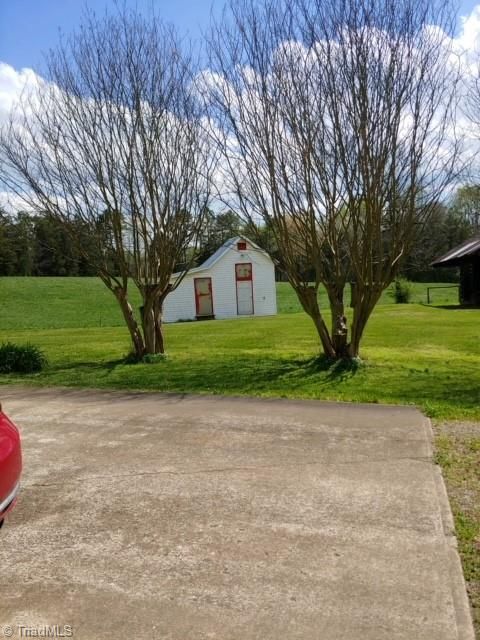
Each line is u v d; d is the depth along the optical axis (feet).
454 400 21.39
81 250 31.76
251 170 29.01
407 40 26.16
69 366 31.83
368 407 20.36
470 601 8.48
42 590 8.97
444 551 9.93
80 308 117.60
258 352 36.14
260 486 13.07
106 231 31.65
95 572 9.48
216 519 11.39
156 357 33.06
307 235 29.14
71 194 30.99
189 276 101.24
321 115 27.09
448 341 42.32
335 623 8.05
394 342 42.19
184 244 33.01
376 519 11.23
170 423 18.69
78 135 30.50
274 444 16.21
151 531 10.93
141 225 31.94
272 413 19.74
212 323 71.31
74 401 22.29
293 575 9.30
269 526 11.04
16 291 133.69
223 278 102.78
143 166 30.99
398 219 28.02
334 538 10.50
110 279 32.71
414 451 15.34
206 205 32.40
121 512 11.80
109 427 18.34
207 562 9.75
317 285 30.37
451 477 13.37
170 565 9.67
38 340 50.42
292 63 27.14
